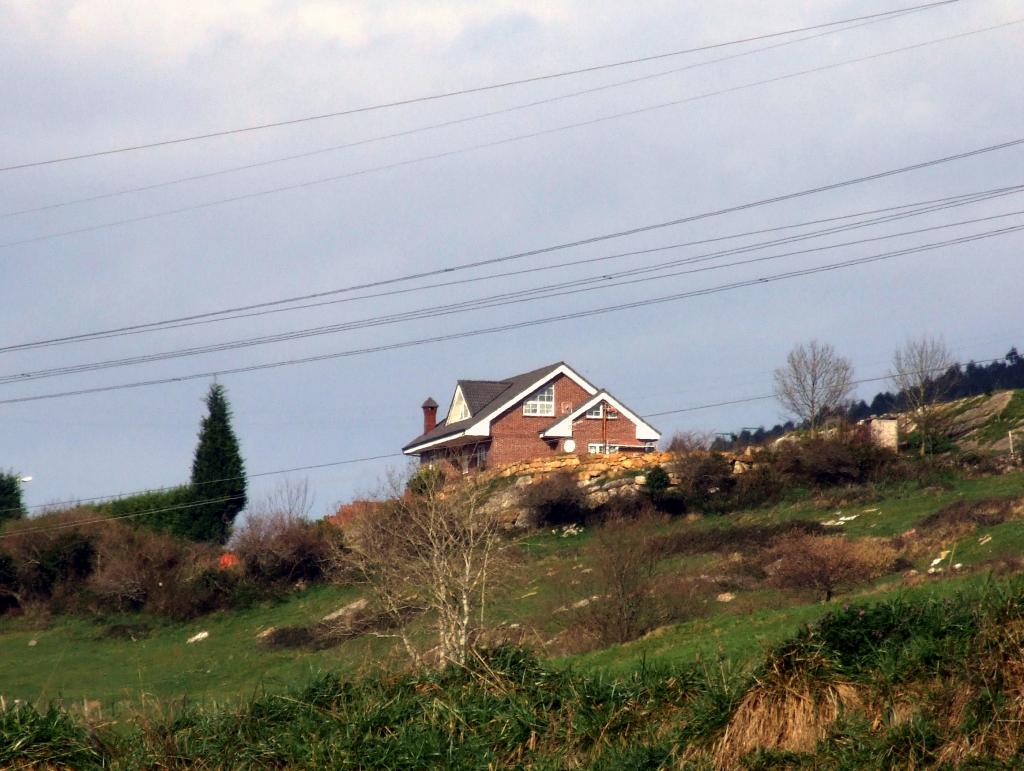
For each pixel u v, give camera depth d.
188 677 28.72
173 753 11.10
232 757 11.14
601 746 10.75
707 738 10.23
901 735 9.23
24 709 11.62
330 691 12.20
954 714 9.52
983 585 11.39
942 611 10.87
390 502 30.11
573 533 38.03
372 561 25.84
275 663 28.94
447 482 32.97
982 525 28.41
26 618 40.16
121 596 39.56
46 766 10.84
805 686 10.24
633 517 37.75
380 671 12.68
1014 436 40.22
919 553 27.12
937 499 34.12
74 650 35.47
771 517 36.06
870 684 10.20
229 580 39.06
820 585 24.72
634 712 11.12
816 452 38.81
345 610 34.28
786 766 9.58
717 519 37.25
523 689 11.87
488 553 25.00
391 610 24.45
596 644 23.62
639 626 24.17
